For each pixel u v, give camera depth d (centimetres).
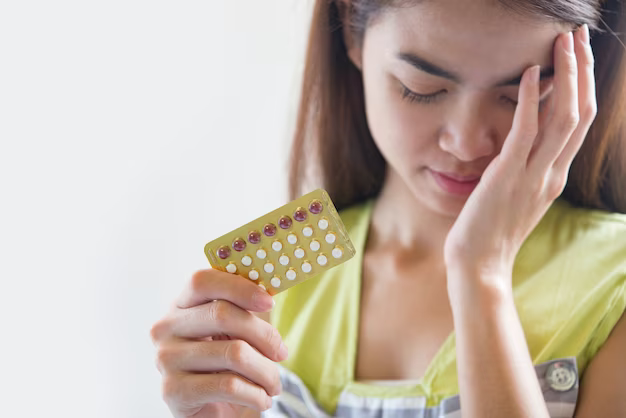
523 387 86
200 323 85
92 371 159
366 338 106
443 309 104
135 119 159
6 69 152
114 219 159
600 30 95
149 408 160
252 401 83
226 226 162
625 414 94
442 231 108
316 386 106
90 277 158
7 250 154
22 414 157
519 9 84
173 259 161
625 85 100
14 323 155
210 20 160
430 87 89
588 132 104
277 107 162
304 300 112
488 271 91
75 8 154
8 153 153
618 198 107
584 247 102
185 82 161
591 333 97
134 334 160
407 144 94
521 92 88
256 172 163
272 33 161
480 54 85
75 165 157
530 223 93
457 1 84
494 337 88
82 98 157
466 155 91
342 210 122
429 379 99
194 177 162
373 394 101
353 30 102
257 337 84
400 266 109
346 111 117
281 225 80
